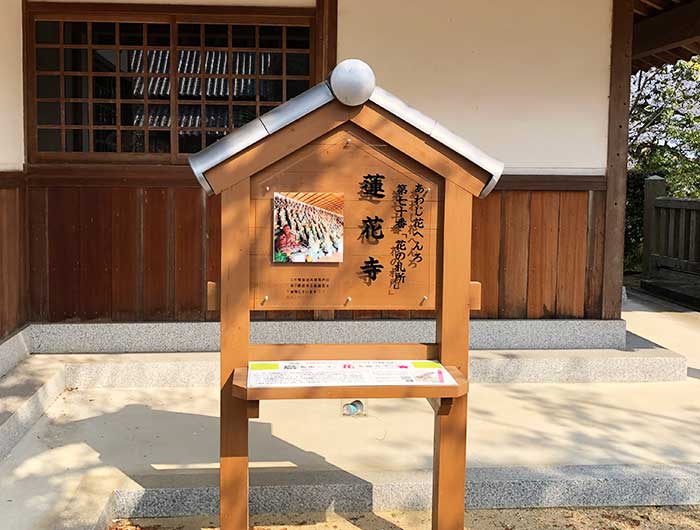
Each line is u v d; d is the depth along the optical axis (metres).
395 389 2.76
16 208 4.93
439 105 5.36
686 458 3.82
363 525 3.32
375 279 2.95
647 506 3.57
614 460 3.79
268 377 2.79
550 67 5.39
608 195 5.51
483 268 5.50
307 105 2.80
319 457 3.80
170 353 5.22
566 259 5.55
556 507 3.54
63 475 3.53
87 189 5.20
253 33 5.25
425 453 3.87
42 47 5.12
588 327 5.54
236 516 2.93
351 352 2.97
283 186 2.89
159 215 5.25
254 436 4.10
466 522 3.37
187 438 4.06
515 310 5.55
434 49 5.30
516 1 5.32
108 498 3.26
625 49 5.41
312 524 3.33
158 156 5.24
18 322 5.00
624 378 5.28
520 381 5.21
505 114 5.41
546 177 5.46
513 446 3.98
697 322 7.41
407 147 2.89
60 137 5.25
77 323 5.23
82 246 5.22
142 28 5.19
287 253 2.90
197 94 5.27
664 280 9.52
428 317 5.47
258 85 5.28
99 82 5.30
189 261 5.29
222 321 2.87
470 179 2.92
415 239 2.96
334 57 5.22
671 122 13.56
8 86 4.79
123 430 4.17
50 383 4.55
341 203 2.91
